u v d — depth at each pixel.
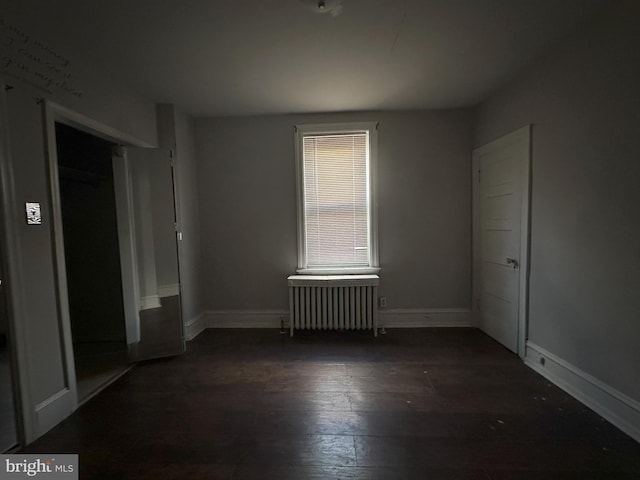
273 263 3.72
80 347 3.23
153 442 1.79
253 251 3.72
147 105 3.05
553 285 2.36
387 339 3.33
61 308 2.03
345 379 2.49
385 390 2.31
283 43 2.16
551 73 2.30
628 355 1.78
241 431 1.88
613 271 1.85
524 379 2.44
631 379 1.76
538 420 1.93
